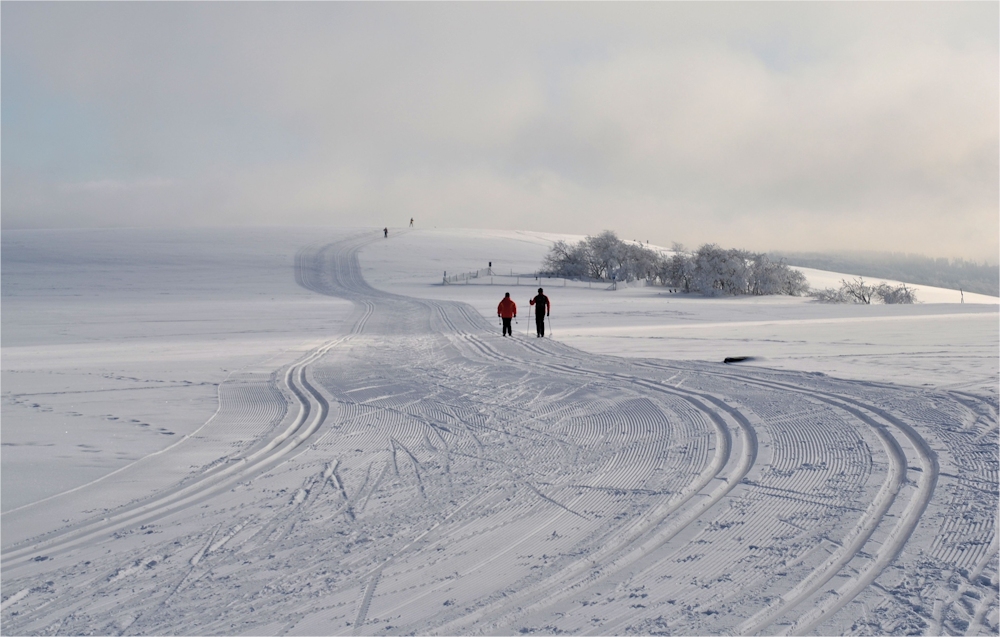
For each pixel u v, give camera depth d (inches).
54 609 165.3
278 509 234.4
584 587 168.1
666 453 285.9
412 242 3555.6
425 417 384.5
